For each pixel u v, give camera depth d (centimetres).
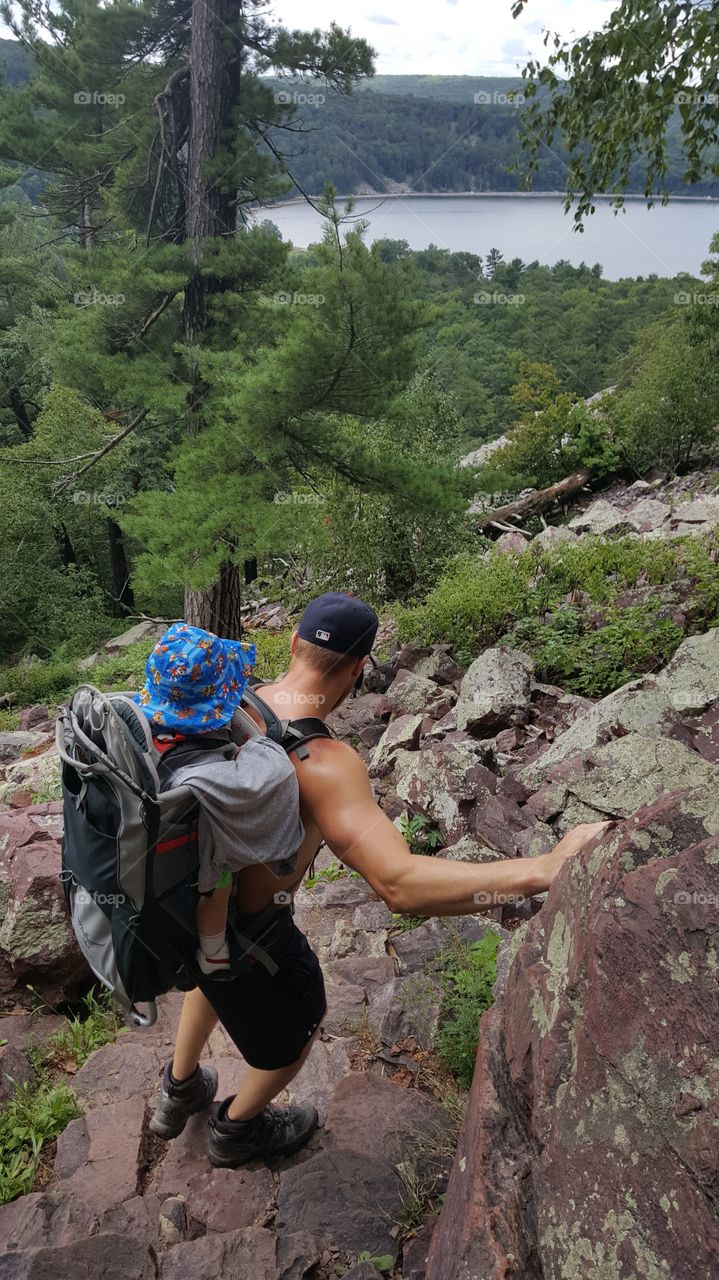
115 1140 265
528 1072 185
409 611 948
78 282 956
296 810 180
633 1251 137
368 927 397
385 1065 297
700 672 567
